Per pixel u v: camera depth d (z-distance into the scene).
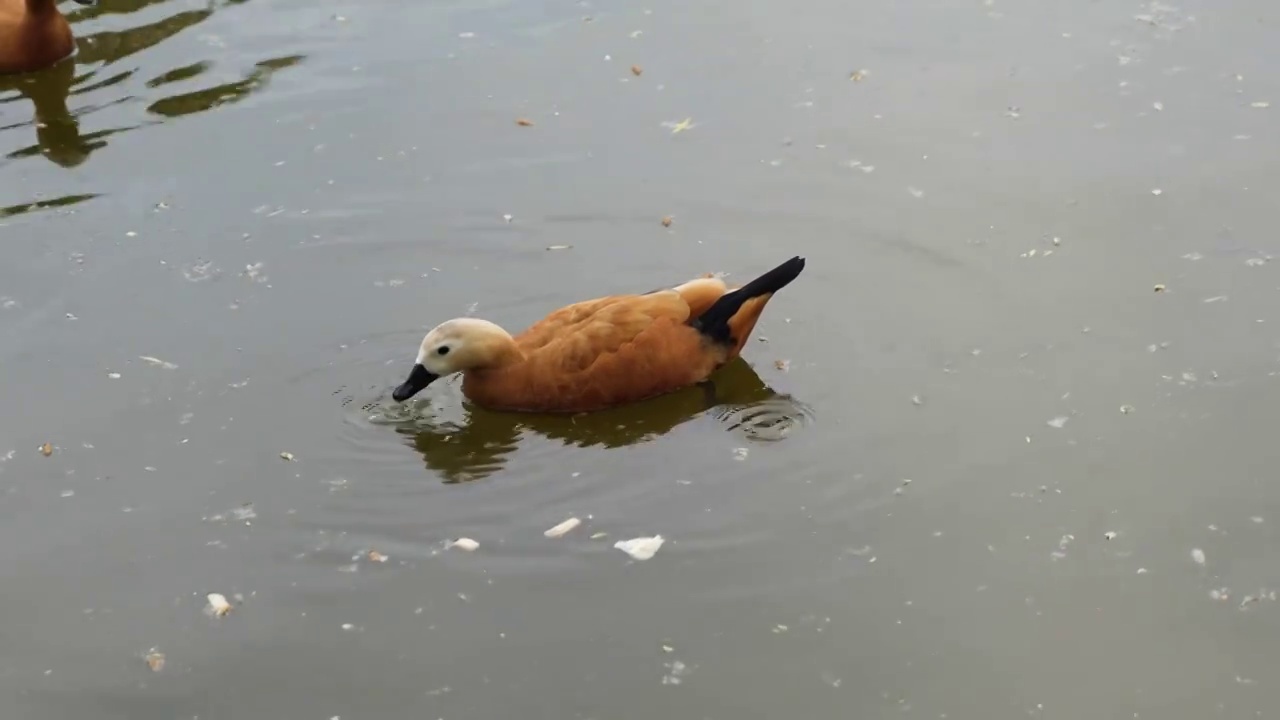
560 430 2.81
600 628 2.50
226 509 2.67
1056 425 2.76
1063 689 2.43
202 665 2.47
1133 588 2.54
